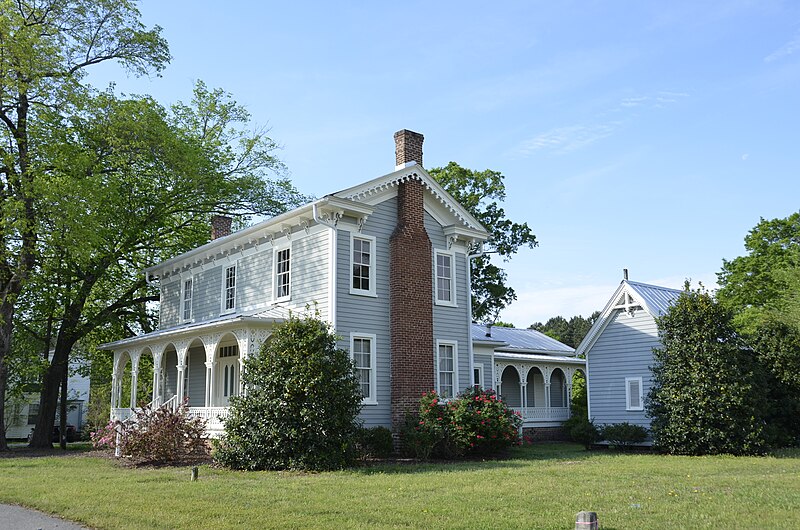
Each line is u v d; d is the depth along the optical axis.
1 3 23.31
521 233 45.38
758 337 24.44
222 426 19.50
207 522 9.23
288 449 16.22
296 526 8.92
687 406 21.14
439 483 13.13
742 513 9.60
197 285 27.56
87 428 38.19
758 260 40.34
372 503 10.69
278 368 16.84
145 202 30.45
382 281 21.27
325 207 20.14
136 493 12.08
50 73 24.72
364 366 20.31
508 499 10.99
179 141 29.30
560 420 32.31
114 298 32.41
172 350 29.36
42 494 12.24
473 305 45.03
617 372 26.05
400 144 22.81
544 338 37.56
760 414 20.88
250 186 33.81
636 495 11.41
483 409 20.27
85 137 26.75
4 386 25.47
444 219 23.67
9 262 24.75
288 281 22.08
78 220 23.39
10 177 23.56
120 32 28.22
